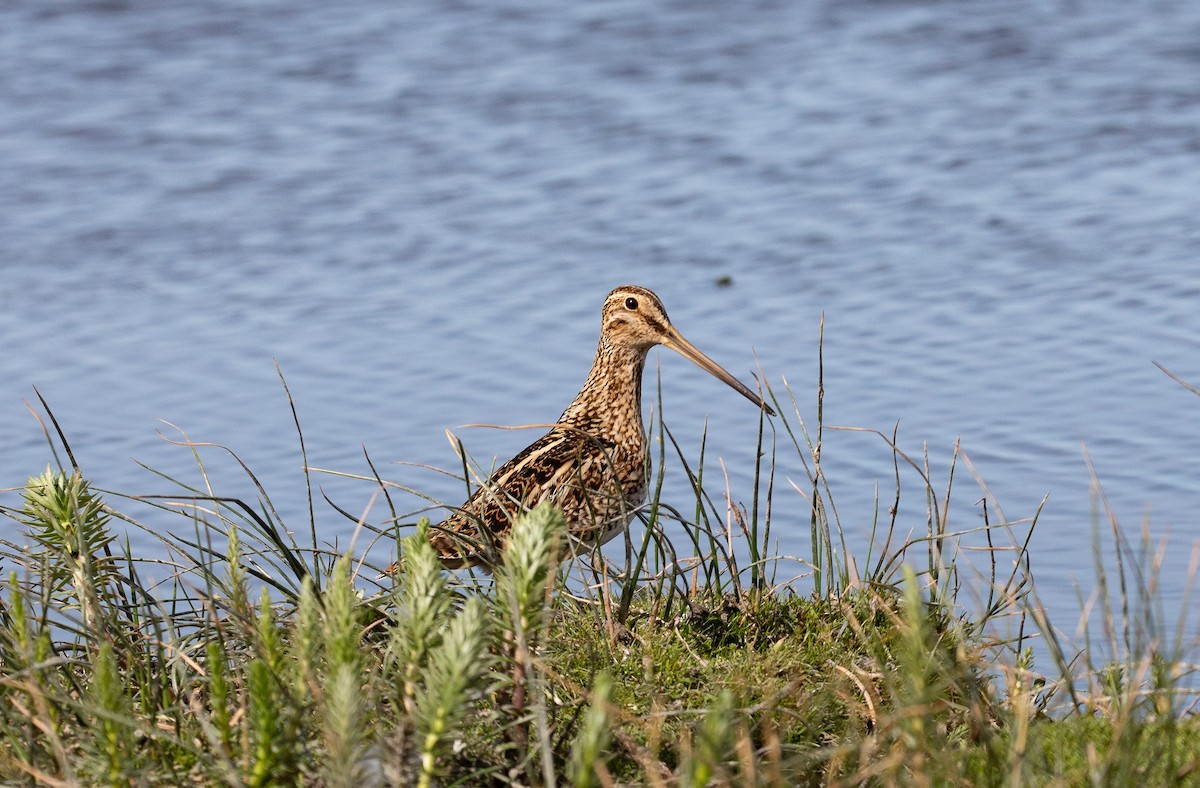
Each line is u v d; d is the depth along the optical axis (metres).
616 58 24.97
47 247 19.36
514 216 19.91
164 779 7.46
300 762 7.07
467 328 16.98
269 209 20.41
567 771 7.42
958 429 14.10
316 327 17.17
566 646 9.43
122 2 27.06
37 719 7.32
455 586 9.58
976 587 10.81
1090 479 13.05
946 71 23.89
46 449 14.38
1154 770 7.36
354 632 7.85
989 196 19.55
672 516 11.00
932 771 7.29
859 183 20.31
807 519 12.67
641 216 19.70
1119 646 9.97
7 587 8.61
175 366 16.25
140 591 8.69
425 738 6.72
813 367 15.54
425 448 14.24
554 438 11.80
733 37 25.66
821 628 9.64
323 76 24.58
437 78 24.44
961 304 16.77
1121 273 17.19
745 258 18.33
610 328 12.09
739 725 8.08
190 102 23.66
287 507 13.11
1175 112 21.77
